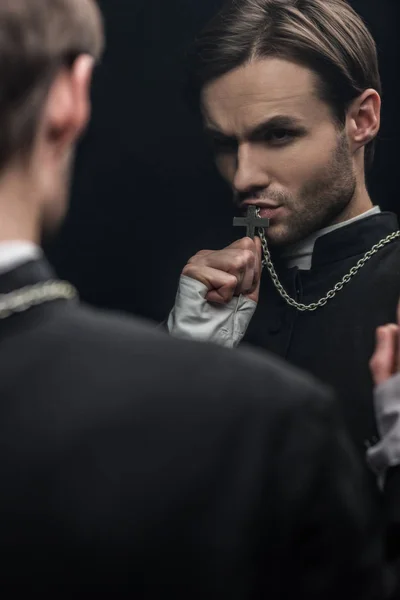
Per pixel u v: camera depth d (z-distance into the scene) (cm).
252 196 209
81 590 84
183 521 86
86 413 88
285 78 202
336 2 210
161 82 353
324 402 94
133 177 357
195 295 209
